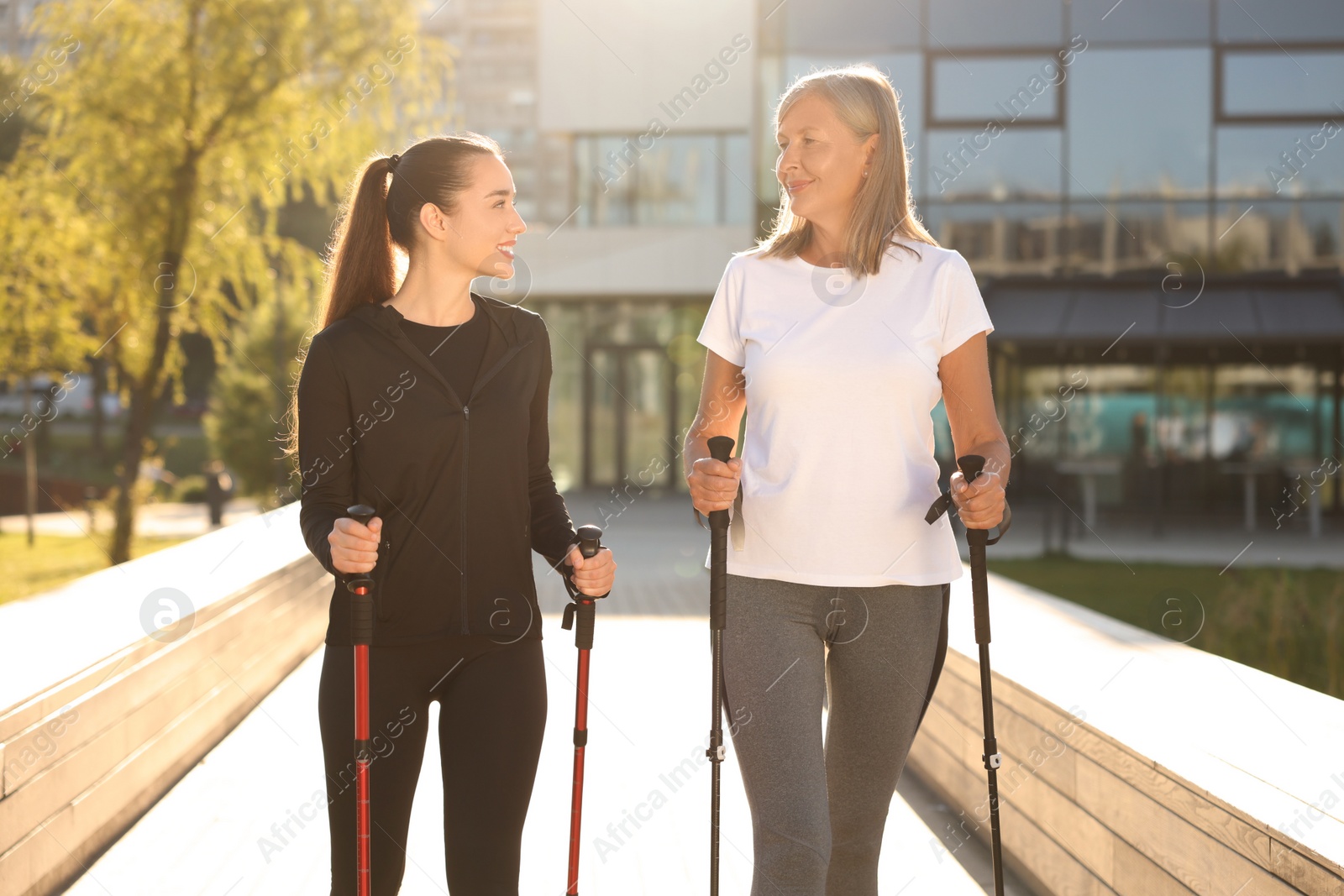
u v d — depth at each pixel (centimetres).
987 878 388
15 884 344
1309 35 1709
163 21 1220
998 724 404
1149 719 325
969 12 1762
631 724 575
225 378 2052
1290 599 728
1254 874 241
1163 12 1725
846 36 1834
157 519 1844
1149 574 1141
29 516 1419
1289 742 302
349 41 1299
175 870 400
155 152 1214
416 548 238
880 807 257
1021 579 1115
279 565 708
